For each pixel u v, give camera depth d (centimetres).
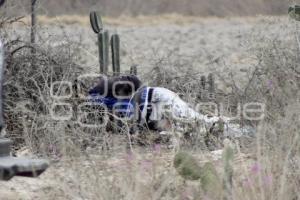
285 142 2339
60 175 2503
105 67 3991
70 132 3091
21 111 3206
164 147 3039
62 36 4222
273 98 2917
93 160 2581
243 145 2761
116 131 3228
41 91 3316
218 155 2816
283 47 3344
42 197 2438
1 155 2127
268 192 2139
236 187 2166
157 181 2252
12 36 3962
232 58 6044
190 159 2223
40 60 3462
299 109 2494
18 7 3806
